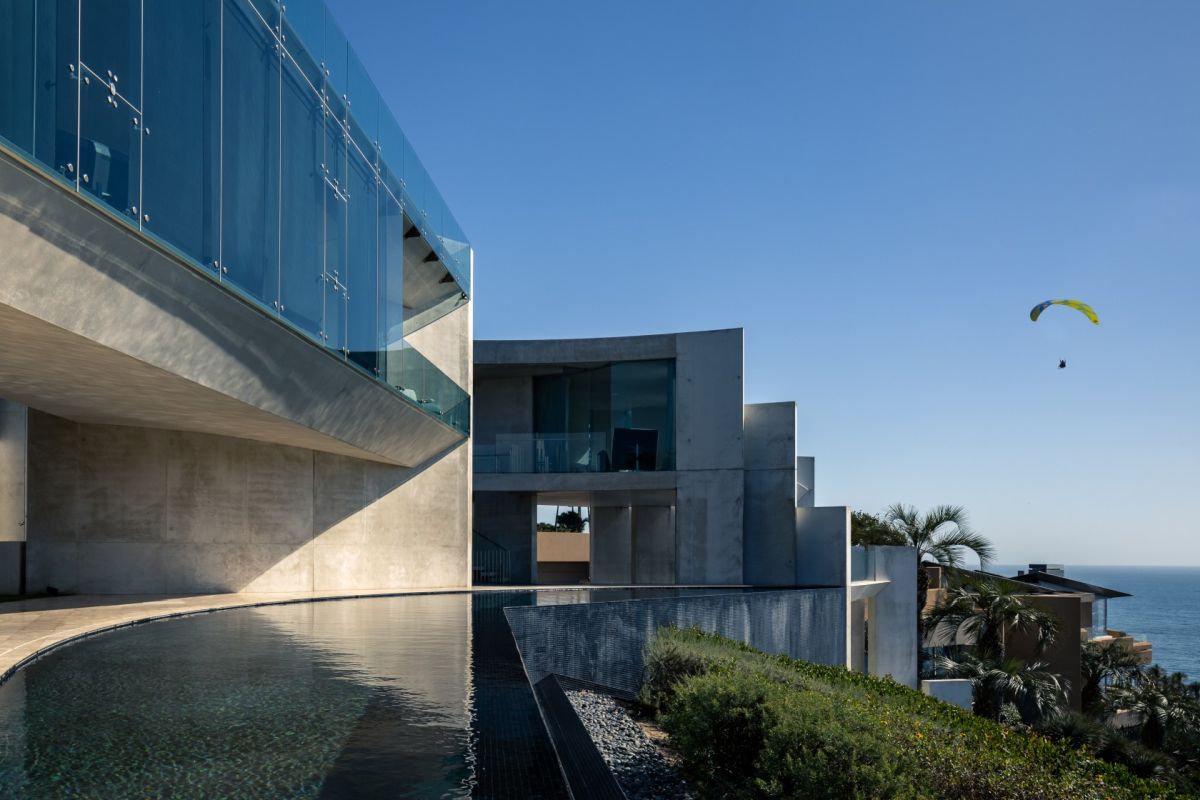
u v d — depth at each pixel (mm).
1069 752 6824
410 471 22906
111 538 18312
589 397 29500
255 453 19812
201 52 11438
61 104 8625
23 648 10000
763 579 27609
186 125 11000
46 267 8734
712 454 27531
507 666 9359
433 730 6344
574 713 9148
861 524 39188
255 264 12906
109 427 18453
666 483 27797
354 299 17047
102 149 9258
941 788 5926
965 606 30344
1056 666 29906
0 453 19172
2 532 19094
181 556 18766
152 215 10164
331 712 6977
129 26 9820
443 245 22828
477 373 30188
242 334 12852
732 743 7273
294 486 20391
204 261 11383
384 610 16188
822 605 24172
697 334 28016
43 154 8312
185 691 7867
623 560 34500
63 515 18203
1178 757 31547
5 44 7785
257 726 6461
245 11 12711
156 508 18609
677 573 27344
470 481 24500
